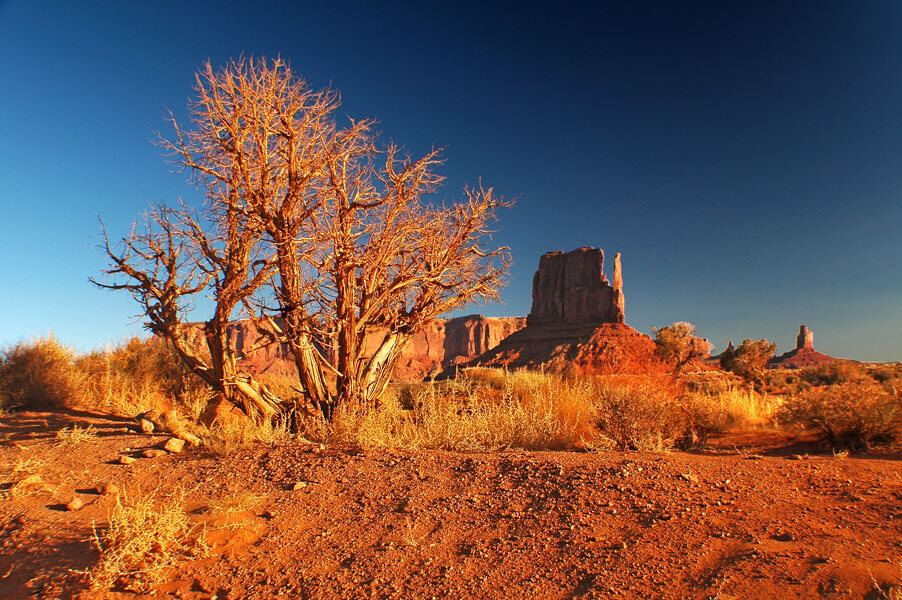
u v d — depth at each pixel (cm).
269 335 980
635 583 314
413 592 327
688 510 425
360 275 1059
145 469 621
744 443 818
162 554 381
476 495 500
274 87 901
